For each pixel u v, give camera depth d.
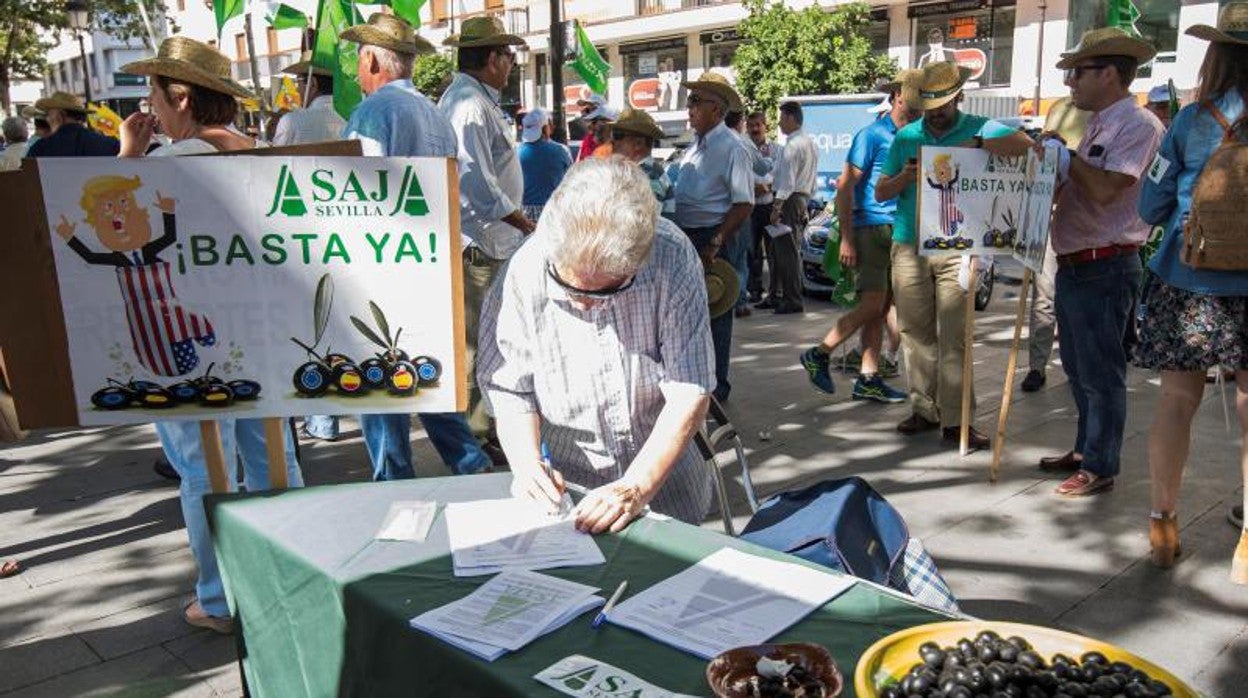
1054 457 4.86
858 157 5.55
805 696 1.43
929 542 3.92
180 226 2.44
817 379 5.83
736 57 19.81
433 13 30.02
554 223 2.02
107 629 3.39
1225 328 3.33
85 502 4.68
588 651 1.62
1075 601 3.41
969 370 4.87
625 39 25.70
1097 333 4.19
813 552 2.08
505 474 2.55
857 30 19.80
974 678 1.38
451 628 1.68
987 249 4.57
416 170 2.46
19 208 2.40
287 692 2.17
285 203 2.45
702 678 1.53
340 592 1.89
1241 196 3.14
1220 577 3.56
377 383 2.57
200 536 3.25
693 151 5.84
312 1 8.42
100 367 2.51
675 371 2.28
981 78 19.61
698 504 2.64
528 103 28.42
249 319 2.51
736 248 6.09
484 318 2.44
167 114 3.15
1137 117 3.96
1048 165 4.07
